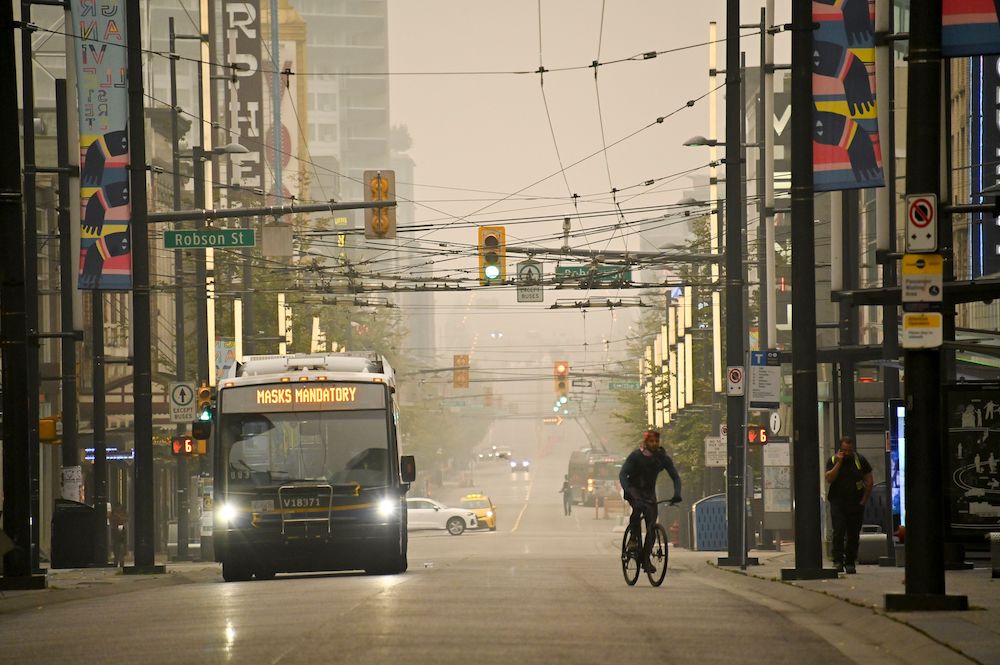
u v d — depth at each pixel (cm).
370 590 5819
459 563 10519
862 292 7331
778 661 3519
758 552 13150
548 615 4556
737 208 10131
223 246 9812
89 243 9400
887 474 8119
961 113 14612
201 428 8650
